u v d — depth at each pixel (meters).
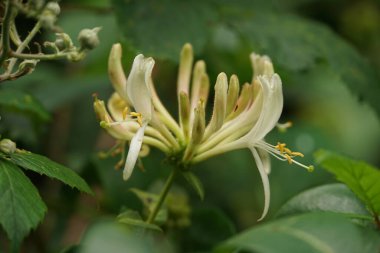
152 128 0.37
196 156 0.37
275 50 0.47
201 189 0.37
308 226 0.29
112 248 0.28
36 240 0.47
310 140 0.52
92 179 0.46
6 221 0.31
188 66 0.39
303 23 0.50
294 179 0.49
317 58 0.48
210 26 0.46
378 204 0.33
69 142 0.53
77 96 0.54
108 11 0.52
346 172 0.33
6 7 0.32
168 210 0.42
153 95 0.37
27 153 0.34
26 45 0.33
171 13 0.45
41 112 0.43
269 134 0.52
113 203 0.46
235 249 0.31
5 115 0.49
